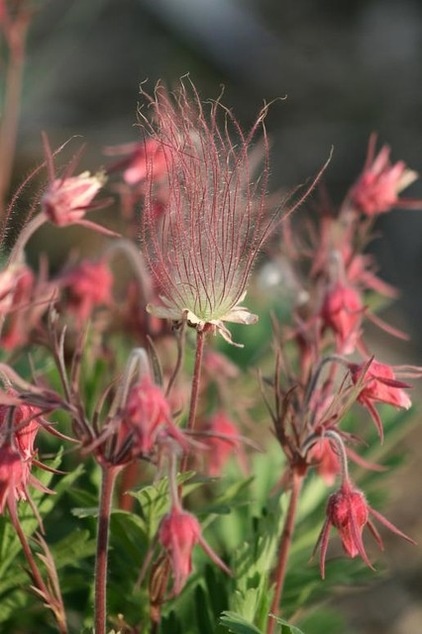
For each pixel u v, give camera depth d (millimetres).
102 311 653
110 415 525
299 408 584
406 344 1103
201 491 660
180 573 521
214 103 547
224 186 544
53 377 645
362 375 548
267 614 575
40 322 654
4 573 592
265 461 657
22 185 553
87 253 1021
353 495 546
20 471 529
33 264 1014
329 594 664
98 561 537
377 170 639
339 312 603
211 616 595
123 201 633
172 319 540
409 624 787
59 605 559
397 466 680
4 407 536
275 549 598
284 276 676
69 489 597
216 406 675
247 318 541
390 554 827
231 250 539
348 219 646
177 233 539
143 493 577
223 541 638
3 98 893
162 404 508
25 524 582
